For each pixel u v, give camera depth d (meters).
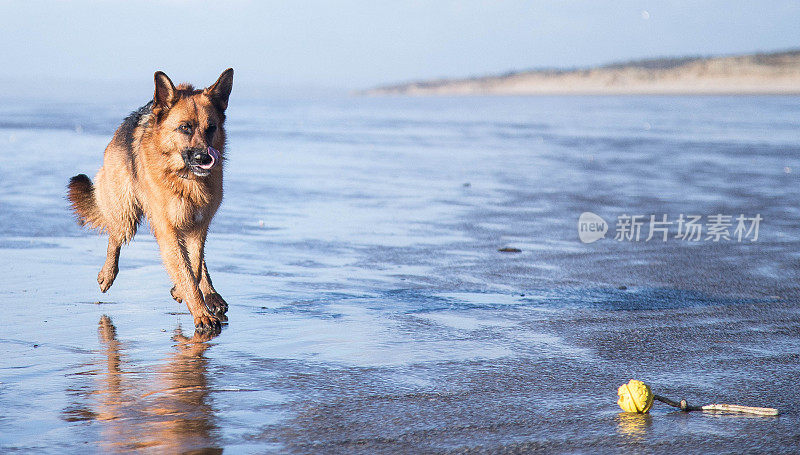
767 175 22.52
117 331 7.31
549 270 10.46
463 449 4.68
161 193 7.70
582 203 17.19
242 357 6.56
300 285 9.38
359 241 12.47
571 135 42.16
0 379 5.89
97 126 44.00
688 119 59.66
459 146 34.69
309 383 5.91
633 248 12.16
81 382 5.85
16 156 25.55
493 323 7.79
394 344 7.02
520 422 5.14
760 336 7.41
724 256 11.54
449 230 13.64
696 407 5.41
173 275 7.66
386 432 4.95
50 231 12.64
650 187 20.02
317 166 25.28
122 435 4.83
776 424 5.13
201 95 7.77
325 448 4.68
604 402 5.57
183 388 5.75
